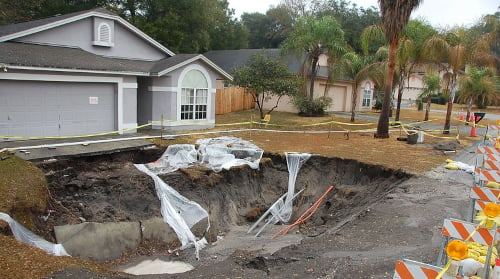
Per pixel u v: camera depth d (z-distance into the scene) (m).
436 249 7.38
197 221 11.00
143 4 33.72
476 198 6.90
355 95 25.92
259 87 22.66
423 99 37.78
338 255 7.30
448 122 21.77
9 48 14.62
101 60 16.80
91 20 17.70
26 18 29.03
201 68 19.34
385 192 11.77
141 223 10.14
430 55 20.77
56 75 14.57
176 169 12.55
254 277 6.48
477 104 42.53
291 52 27.67
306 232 11.45
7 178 9.55
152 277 6.48
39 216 9.05
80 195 10.55
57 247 8.20
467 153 16.30
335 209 12.66
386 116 19.48
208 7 35.78
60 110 15.19
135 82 17.41
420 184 11.79
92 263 6.79
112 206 10.48
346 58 25.80
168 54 20.97
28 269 5.76
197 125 19.66
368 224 9.02
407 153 15.88
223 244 10.66
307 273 6.49
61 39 16.94
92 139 15.02
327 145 17.05
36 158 11.24
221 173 13.04
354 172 14.13
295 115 28.39
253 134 19.22
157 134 17.16
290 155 14.77
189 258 9.55
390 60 18.81
